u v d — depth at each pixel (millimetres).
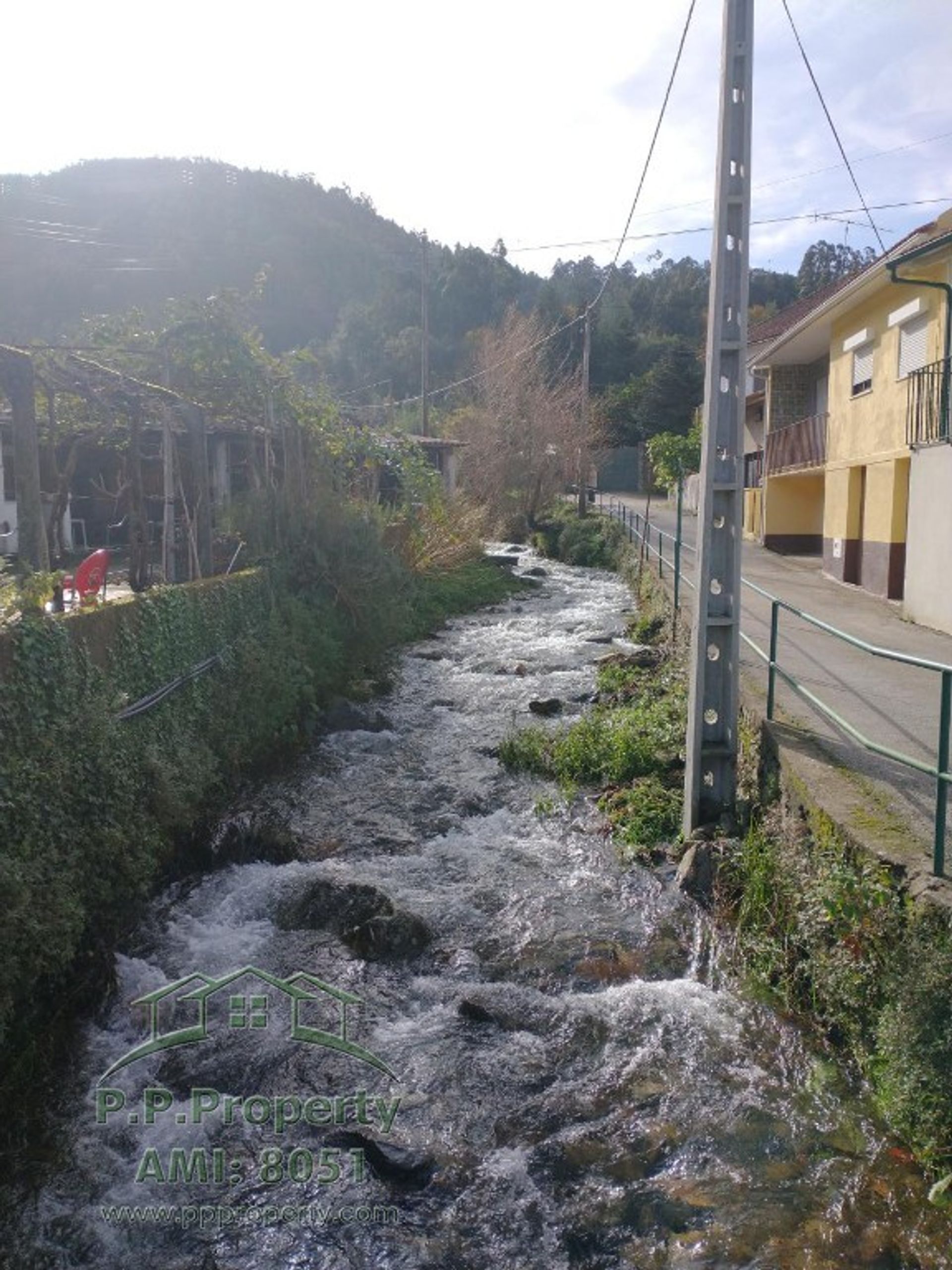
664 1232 4016
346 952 6301
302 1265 3873
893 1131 4477
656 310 74000
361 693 12258
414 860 7746
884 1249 3852
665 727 9633
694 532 26438
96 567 8523
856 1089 4805
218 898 7012
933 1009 4312
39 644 5844
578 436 34344
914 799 6078
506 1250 3957
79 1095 4887
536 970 6098
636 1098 4859
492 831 8391
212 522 12055
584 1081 5008
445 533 22141
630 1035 5387
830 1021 5176
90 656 6613
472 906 6949
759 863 6367
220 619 9219
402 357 57500
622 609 19812
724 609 7543
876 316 16609
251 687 9383
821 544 24688
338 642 11867
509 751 10086
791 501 24953
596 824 8328
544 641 16469
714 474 7336
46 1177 4332
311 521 12312
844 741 7359
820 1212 4070
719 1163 4391
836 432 19078
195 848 7578
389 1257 3906
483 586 21500
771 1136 4551
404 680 13594
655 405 54062
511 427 34625
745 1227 4004
